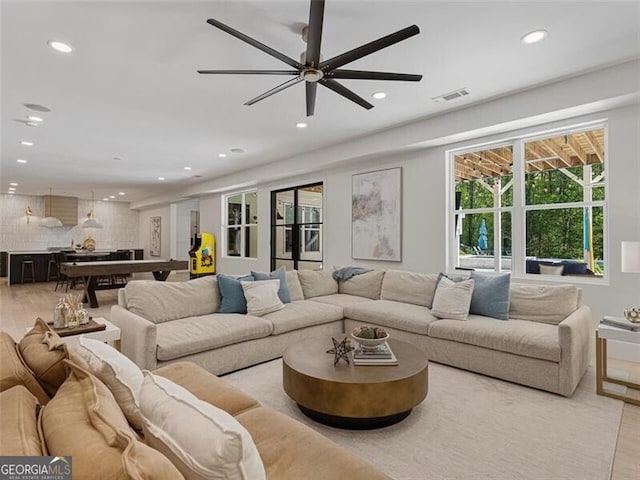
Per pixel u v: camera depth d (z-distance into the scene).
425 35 2.70
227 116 4.43
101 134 5.10
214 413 0.93
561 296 3.25
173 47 2.83
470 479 1.80
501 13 2.44
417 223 5.15
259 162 6.96
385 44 2.19
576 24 2.58
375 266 5.68
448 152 4.86
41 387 1.30
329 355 2.66
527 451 2.03
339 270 5.16
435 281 4.07
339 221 6.23
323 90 3.65
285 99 3.90
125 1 2.27
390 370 2.37
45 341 1.53
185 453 0.85
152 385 1.13
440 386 2.89
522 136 4.14
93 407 0.94
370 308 3.96
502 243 4.48
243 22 2.53
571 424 2.31
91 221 10.14
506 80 3.50
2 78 3.34
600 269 3.77
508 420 2.37
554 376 2.72
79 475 0.69
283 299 4.16
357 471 1.17
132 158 6.56
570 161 3.97
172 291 3.51
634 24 2.57
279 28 2.61
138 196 11.80
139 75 3.31
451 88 3.67
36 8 2.32
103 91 3.65
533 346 2.79
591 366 3.31
